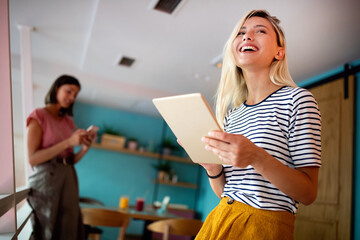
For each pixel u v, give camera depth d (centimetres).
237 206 87
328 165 314
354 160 290
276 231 80
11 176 119
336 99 317
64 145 203
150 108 567
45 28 331
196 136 84
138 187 596
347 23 245
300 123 84
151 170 609
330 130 319
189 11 259
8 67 113
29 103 336
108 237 564
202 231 94
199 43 314
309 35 268
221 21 268
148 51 351
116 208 350
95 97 555
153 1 252
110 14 282
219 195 103
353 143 293
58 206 197
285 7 236
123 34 318
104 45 350
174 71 399
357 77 303
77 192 213
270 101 93
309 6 230
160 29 298
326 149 320
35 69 423
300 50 296
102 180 581
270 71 102
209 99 479
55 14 301
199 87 442
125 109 611
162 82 450
